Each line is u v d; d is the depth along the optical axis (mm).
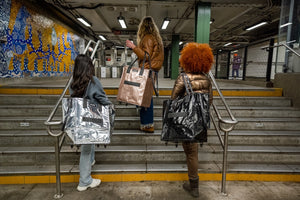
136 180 2318
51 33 7168
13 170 2260
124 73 2316
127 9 8219
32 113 3240
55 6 6969
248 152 2604
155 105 3650
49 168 2322
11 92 3689
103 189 2139
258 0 5941
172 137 1689
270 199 1989
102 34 12523
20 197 1984
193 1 6004
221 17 9664
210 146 2766
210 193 2082
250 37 13641
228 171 2342
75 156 2508
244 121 3150
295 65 4293
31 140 2727
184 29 11992
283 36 4680
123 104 3537
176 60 12867
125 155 2553
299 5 4277
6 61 4730
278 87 4266
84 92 1796
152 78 2311
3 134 2707
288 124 3160
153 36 2395
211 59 1814
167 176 2324
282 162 2582
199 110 1671
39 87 3689
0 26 4488
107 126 1737
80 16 8258
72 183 2254
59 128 2949
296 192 2119
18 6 5164
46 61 6812
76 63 1799
